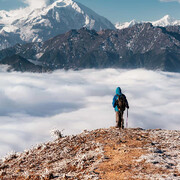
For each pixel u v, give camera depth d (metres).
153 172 8.84
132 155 10.19
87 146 11.90
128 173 8.91
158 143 11.45
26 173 10.48
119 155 10.32
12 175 10.52
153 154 10.07
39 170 10.66
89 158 10.52
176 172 8.82
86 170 9.58
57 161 11.22
